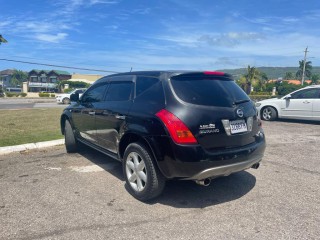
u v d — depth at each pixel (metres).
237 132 3.89
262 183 4.67
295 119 12.12
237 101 4.05
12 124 10.50
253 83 56.94
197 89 3.87
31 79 89.75
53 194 4.23
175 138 3.53
